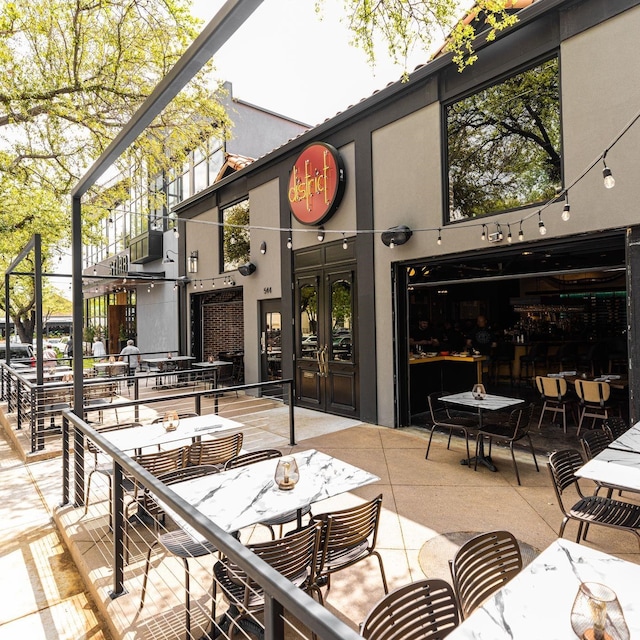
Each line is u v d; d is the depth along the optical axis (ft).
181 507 5.55
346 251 24.98
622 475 8.78
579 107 15.67
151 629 8.23
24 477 17.33
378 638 5.26
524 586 5.62
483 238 18.13
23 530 13.05
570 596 5.40
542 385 22.11
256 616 8.23
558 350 32.76
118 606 8.91
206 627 8.26
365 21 13.42
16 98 23.29
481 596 6.72
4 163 28.73
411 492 14.32
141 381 42.42
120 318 58.49
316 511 13.19
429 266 22.27
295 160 28.37
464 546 6.65
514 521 12.19
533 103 17.44
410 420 23.11
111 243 62.18
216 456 13.57
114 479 9.29
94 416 27.35
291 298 28.81
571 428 21.47
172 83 7.91
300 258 28.35
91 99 26.81
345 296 25.22
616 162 14.84
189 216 40.47
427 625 5.82
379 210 22.94
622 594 5.39
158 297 46.93
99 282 47.78
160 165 32.63
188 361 39.58
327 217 25.73
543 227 14.96
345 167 25.03
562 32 16.03
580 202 15.71
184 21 25.03
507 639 4.68
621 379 20.94
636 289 14.61
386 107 22.52
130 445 12.58
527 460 17.24
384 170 22.71
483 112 18.95
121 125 28.40
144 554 11.00
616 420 13.62
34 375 31.71
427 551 10.73
